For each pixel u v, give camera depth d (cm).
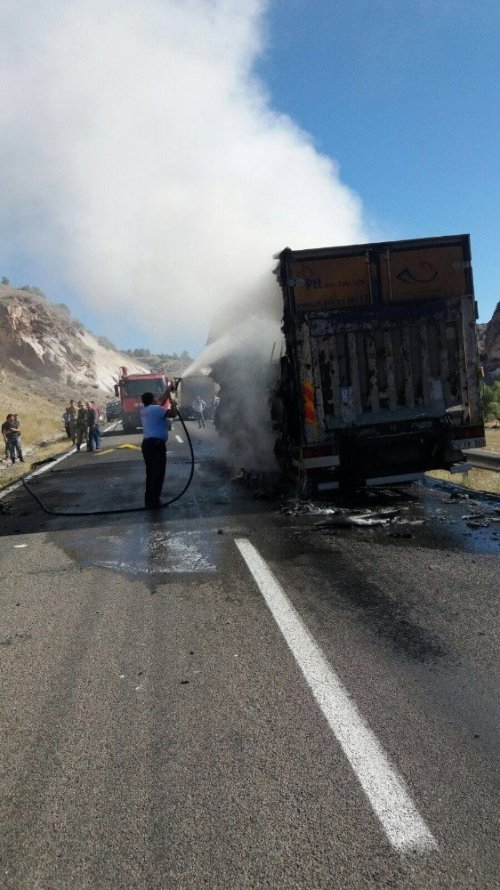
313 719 321
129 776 283
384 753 289
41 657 419
